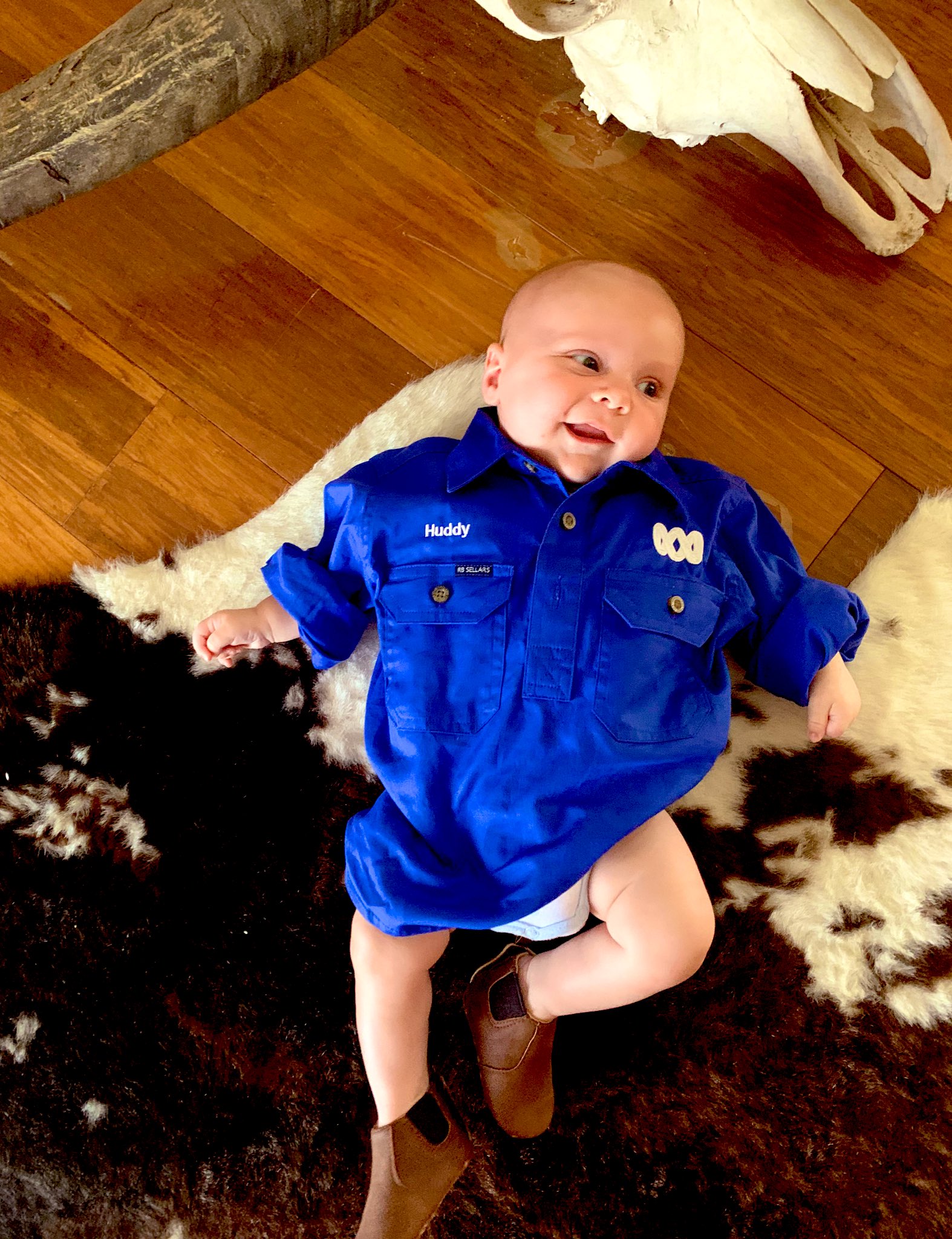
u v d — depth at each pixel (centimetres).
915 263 121
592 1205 98
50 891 104
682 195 121
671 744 87
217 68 74
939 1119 99
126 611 109
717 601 92
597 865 90
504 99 123
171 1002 102
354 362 115
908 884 105
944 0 124
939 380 118
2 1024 101
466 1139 91
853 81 100
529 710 86
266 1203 98
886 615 111
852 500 115
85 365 114
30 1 122
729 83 105
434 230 119
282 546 97
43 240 116
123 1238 97
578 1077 101
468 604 88
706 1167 99
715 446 115
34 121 79
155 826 105
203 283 116
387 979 89
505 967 96
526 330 95
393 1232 88
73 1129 99
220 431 114
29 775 106
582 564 88
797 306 119
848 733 108
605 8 93
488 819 86
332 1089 100
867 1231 97
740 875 105
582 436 91
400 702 89
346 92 122
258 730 108
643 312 94
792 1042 102
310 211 119
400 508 92
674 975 87
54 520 112
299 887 105
